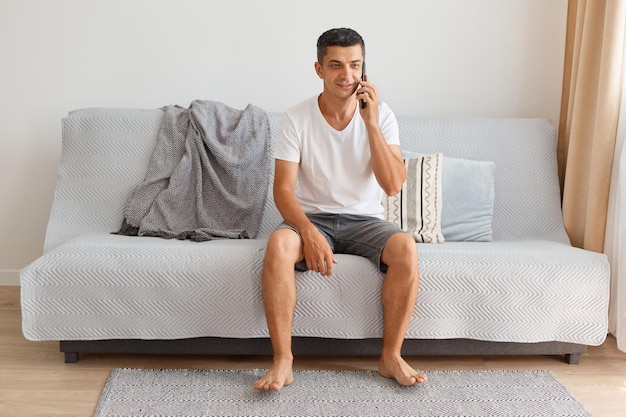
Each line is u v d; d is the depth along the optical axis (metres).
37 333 2.37
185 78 3.36
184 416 2.05
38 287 2.35
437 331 2.41
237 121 3.02
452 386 2.30
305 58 3.36
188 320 2.38
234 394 2.20
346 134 2.48
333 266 2.37
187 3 3.31
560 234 3.02
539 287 2.40
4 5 3.27
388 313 2.34
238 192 2.92
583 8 3.07
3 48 3.30
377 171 2.43
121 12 3.31
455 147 3.11
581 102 2.94
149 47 3.33
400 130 3.11
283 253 2.28
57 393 2.22
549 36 3.38
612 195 2.82
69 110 3.35
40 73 3.32
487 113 3.43
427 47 3.38
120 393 2.20
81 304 2.36
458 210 2.90
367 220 2.51
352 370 2.44
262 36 3.34
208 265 2.36
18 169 3.38
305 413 2.08
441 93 3.41
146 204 2.88
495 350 2.49
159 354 2.57
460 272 2.39
